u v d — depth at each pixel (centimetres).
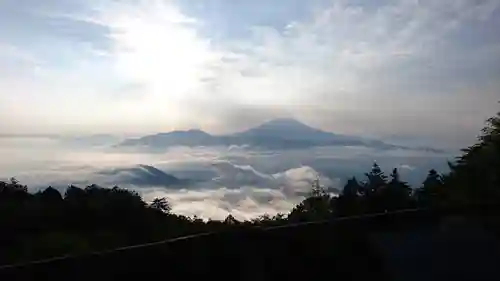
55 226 1506
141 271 552
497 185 1095
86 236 1368
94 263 539
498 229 617
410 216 654
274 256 583
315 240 602
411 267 563
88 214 1579
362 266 588
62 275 527
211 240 584
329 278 581
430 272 550
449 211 672
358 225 625
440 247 591
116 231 1452
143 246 562
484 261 563
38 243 1291
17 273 507
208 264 571
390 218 641
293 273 579
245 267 574
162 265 560
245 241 586
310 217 1119
